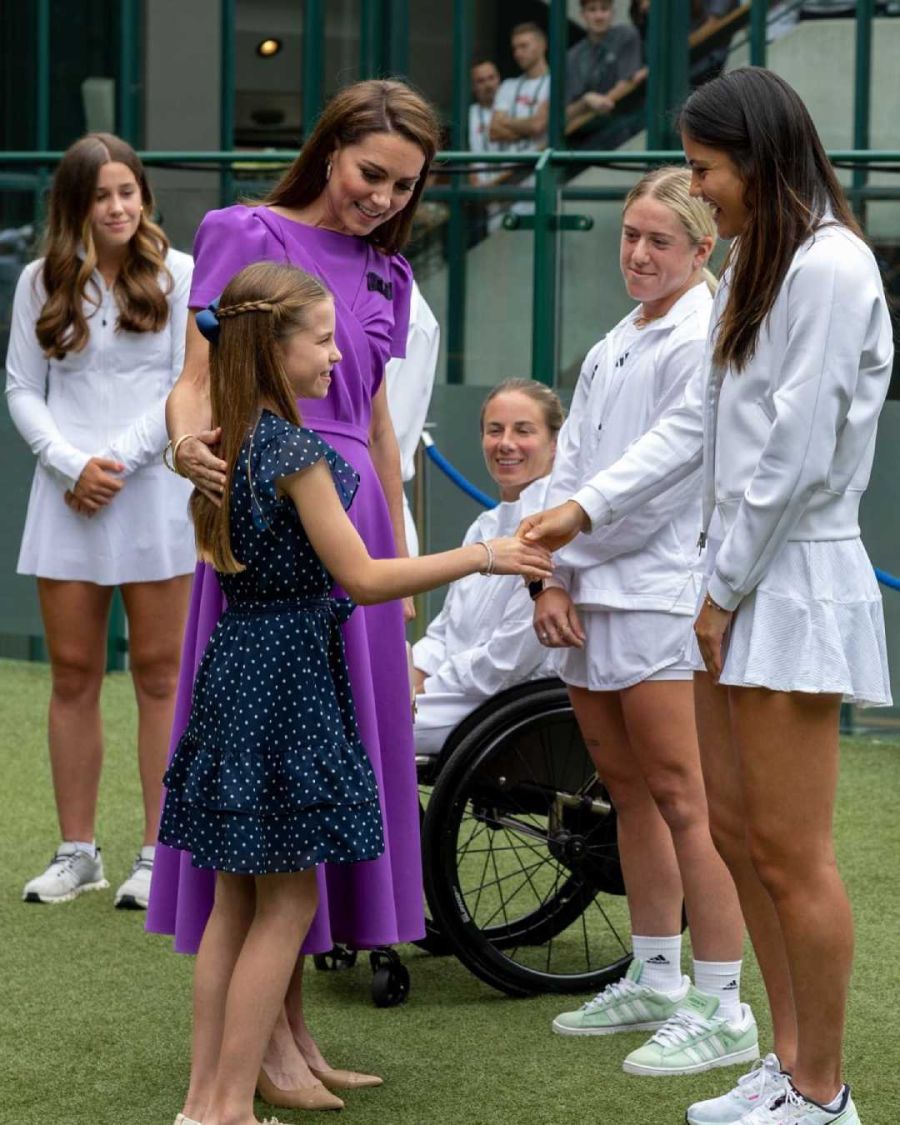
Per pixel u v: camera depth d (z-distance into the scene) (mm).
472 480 6754
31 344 4566
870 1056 3447
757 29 8586
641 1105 3213
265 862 2854
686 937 4254
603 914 4129
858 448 2814
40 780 5785
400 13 9211
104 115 9188
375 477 3256
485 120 9141
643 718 3459
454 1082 3338
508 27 9055
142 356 4539
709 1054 3391
